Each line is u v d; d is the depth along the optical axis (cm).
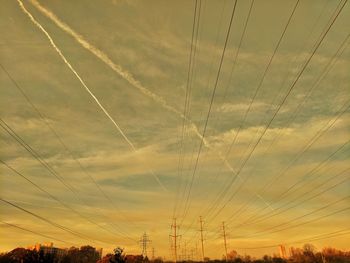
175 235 10275
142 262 11962
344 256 11212
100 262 9888
